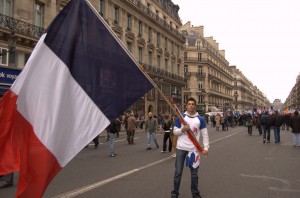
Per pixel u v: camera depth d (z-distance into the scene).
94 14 4.61
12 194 6.84
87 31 4.55
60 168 4.10
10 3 24.17
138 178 8.58
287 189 7.38
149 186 7.60
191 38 84.88
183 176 8.85
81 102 4.38
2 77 22.80
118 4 38.59
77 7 4.51
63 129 4.18
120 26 38.62
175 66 56.78
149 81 4.91
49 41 4.26
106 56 4.64
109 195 6.78
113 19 37.56
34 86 4.11
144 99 43.94
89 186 7.62
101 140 21.73
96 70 4.53
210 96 88.44
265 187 7.55
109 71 4.63
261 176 8.88
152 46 46.91
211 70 90.00
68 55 4.34
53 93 4.18
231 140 21.62
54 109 4.14
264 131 19.81
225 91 109.31
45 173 3.94
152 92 46.31
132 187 7.50
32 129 4.02
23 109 4.03
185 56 83.31
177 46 58.34
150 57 47.41
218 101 97.69
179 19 59.69
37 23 26.70
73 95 4.34
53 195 6.82
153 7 48.19
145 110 44.09
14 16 24.22
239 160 12.00
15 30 23.52
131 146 17.70
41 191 3.90
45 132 4.04
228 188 7.43
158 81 47.50
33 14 26.14
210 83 88.19
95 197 6.62
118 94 4.66
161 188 7.39
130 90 4.75
